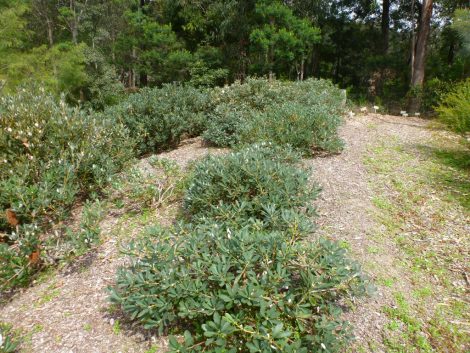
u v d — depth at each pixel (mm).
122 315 2369
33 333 2281
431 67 14977
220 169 3326
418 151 5527
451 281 2641
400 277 2680
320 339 1832
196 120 6645
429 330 2201
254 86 7566
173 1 15539
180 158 5543
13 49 12797
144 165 5223
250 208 2898
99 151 4270
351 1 18938
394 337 2141
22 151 3770
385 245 3074
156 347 2084
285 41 12602
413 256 2943
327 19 18172
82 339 2193
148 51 15484
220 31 14961
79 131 4176
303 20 13500
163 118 6219
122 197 4133
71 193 3350
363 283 2123
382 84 16578
